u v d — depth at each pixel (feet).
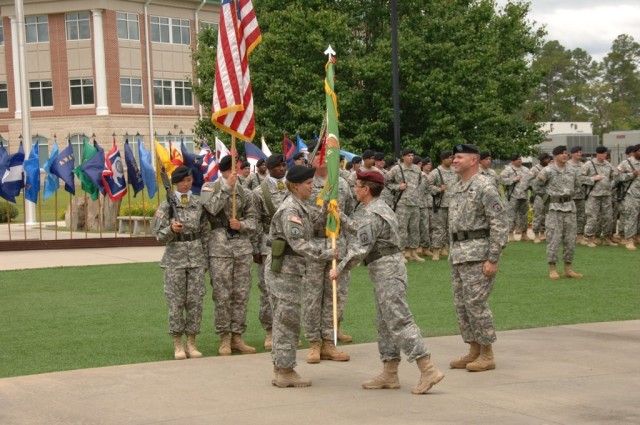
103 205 88.53
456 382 26.32
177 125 175.32
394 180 58.54
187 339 31.42
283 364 25.86
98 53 165.99
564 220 49.62
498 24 120.06
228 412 23.07
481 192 27.30
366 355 31.01
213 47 111.45
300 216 26.27
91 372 28.07
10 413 23.11
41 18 169.17
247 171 40.40
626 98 413.59
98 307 42.27
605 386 25.39
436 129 95.50
